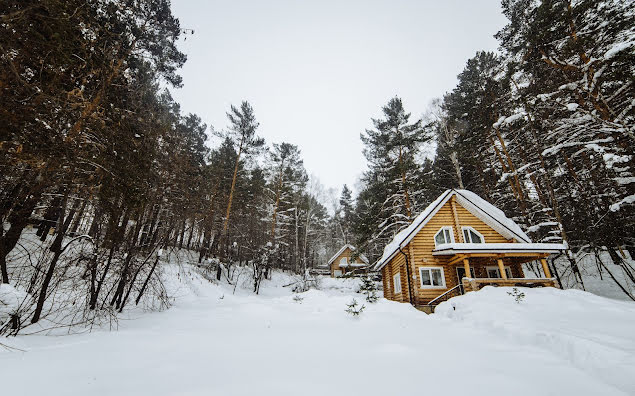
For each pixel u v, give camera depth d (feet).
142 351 16.30
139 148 27.73
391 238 73.72
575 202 51.65
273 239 97.40
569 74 45.91
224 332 22.68
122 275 30.12
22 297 19.06
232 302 46.34
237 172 88.38
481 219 54.19
